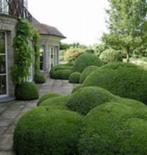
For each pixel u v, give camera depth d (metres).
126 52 20.75
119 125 3.44
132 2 20.02
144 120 3.53
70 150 3.95
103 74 5.80
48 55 19.20
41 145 4.01
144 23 20.36
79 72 16.23
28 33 9.95
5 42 9.54
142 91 5.59
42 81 15.20
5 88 9.67
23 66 9.76
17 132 4.32
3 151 4.68
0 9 9.23
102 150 3.36
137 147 3.19
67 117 4.19
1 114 7.48
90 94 4.55
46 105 5.01
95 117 3.70
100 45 23.12
